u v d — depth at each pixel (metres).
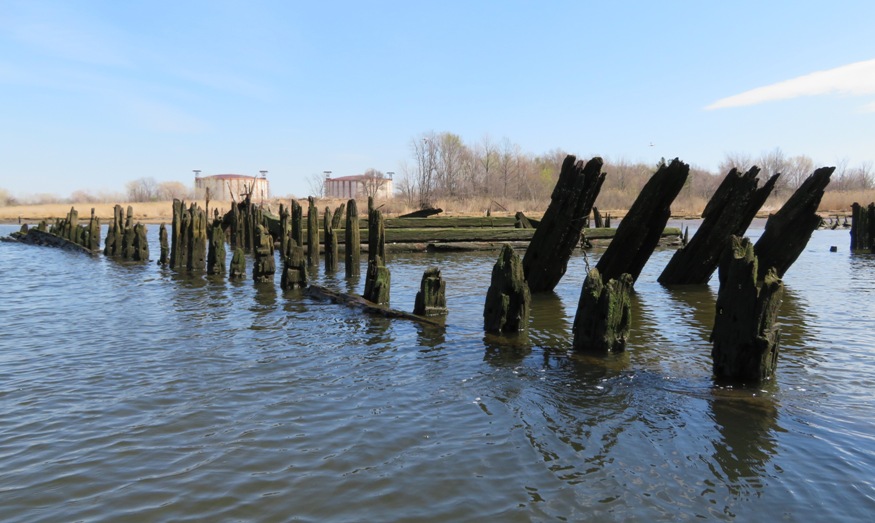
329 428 6.78
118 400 7.79
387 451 6.15
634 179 97.50
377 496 5.23
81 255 33.28
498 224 33.69
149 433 6.66
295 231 24.92
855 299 15.27
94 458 6.03
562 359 9.61
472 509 5.02
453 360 9.64
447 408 7.42
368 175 102.31
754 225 60.69
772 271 8.25
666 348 10.34
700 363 9.32
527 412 7.25
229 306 15.15
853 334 11.17
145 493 5.30
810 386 8.06
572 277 20.89
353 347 10.58
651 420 6.94
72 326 12.85
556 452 6.11
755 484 5.42
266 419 7.07
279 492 5.31
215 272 22.11
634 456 6.00
